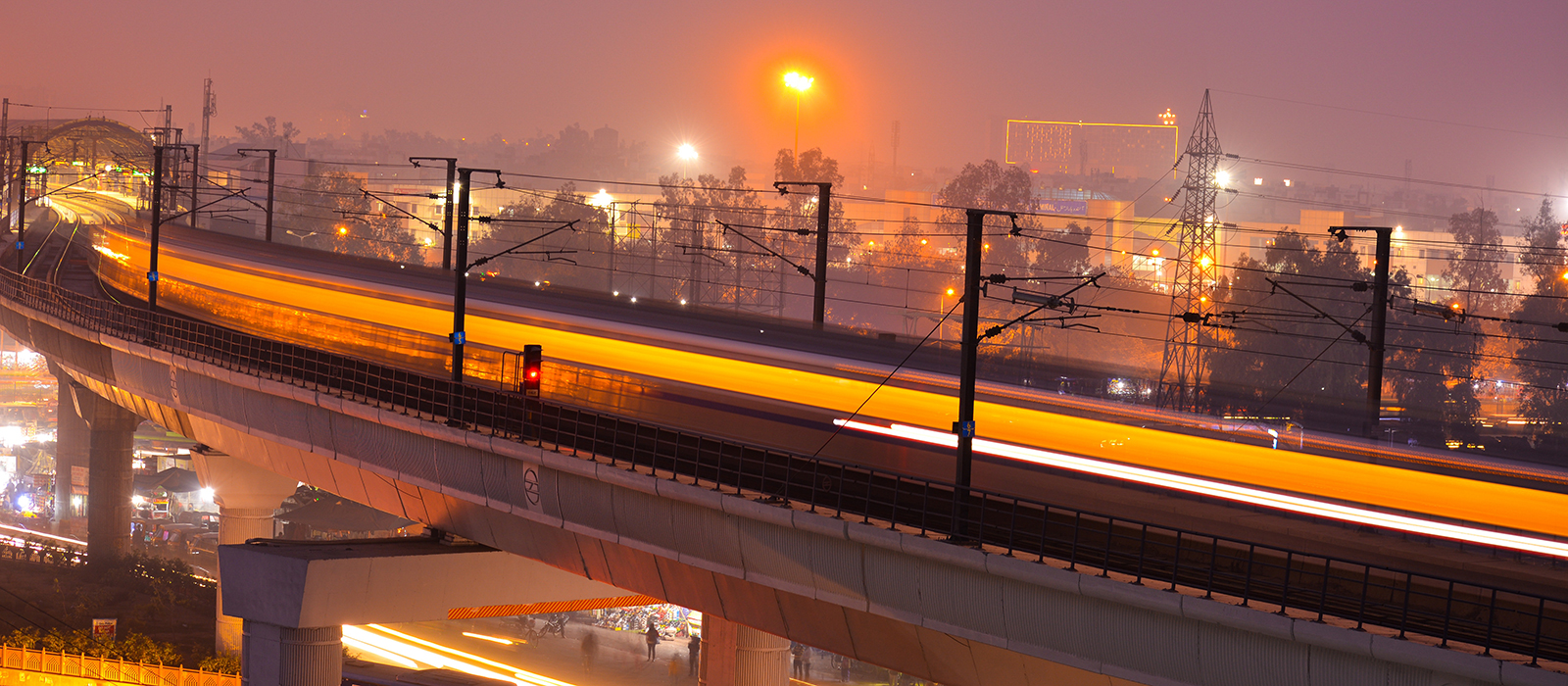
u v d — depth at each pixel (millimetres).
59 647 62219
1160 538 27203
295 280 80062
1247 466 34812
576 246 162875
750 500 29984
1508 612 23125
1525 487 31109
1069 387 47031
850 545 28734
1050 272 142250
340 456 45625
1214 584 24078
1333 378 91562
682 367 49969
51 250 108562
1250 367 92625
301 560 40531
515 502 37969
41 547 88875
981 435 40250
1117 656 24891
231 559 42219
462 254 42625
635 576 35750
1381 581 24438
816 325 52969
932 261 158250
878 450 38469
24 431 128750
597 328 57594
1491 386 105500
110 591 75500
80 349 65812
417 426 40312
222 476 61531
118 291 83312
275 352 48750
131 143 198000
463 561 42312
